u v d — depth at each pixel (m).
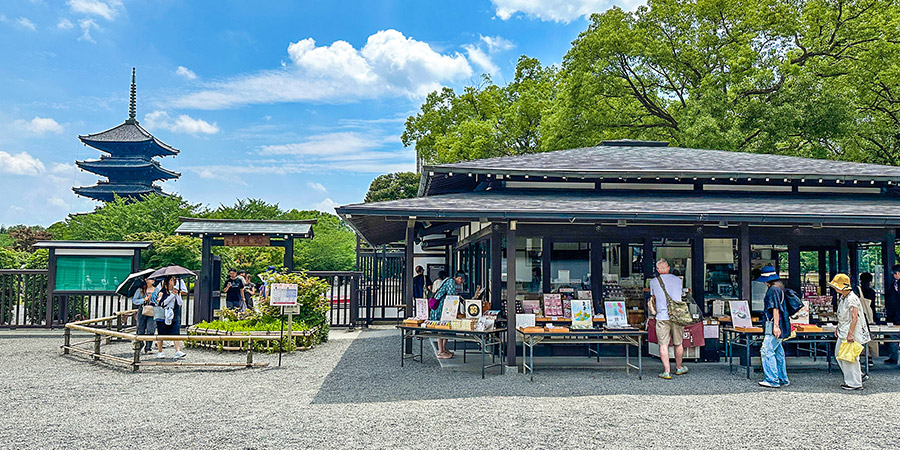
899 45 22.66
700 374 9.48
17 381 9.08
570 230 11.01
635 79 28.45
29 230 41.75
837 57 25.23
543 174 11.58
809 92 23.34
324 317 14.02
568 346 11.25
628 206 10.10
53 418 6.81
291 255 16.39
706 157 13.72
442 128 39.03
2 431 6.27
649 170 11.72
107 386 8.67
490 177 12.05
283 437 6.03
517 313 11.16
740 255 10.32
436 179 12.70
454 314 10.18
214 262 16.97
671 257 11.37
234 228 16.17
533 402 7.52
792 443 5.89
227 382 8.97
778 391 8.28
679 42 26.34
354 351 12.30
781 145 25.89
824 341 9.66
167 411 7.12
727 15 25.52
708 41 25.56
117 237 33.00
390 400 7.67
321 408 7.24
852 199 12.02
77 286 15.72
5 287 15.93
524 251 11.29
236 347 12.23
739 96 25.08
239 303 16.47
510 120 34.78
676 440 5.96
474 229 13.23
